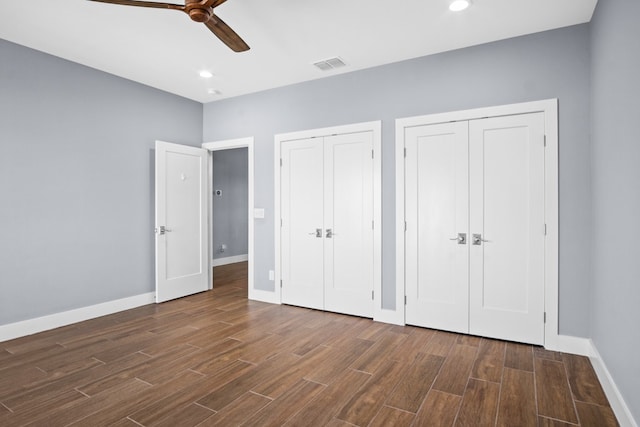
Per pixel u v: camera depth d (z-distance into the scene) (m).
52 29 2.94
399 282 3.52
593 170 2.65
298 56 3.44
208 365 2.62
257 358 2.74
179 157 4.53
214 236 7.01
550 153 2.91
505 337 3.09
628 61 1.84
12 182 3.18
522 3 2.54
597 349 2.51
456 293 3.29
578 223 2.82
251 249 4.54
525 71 3.00
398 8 2.62
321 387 2.30
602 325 2.37
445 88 3.32
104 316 3.82
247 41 3.14
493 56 3.12
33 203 3.32
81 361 2.69
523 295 3.02
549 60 2.91
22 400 2.14
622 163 1.95
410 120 3.46
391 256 3.58
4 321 3.13
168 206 4.39
